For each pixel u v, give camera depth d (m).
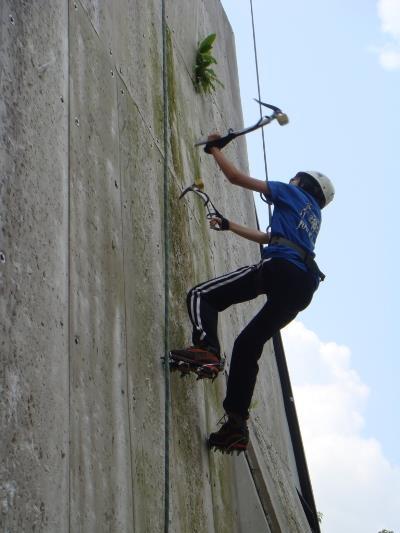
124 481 3.63
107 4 4.75
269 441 6.77
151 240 4.70
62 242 3.48
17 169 3.18
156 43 5.76
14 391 2.87
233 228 4.80
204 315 4.31
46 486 2.94
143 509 3.79
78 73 4.05
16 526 2.71
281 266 4.28
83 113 4.02
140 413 3.99
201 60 6.78
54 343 3.22
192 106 6.48
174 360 4.27
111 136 4.38
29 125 3.36
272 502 5.70
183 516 4.29
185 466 4.47
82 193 3.81
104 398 3.61
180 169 5.68
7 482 2.72
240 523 5.35
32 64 3.49
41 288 3.20
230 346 6.14
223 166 4.43
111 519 3.42
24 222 3.16
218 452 5.16
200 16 7.41
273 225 4.42
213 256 6.17
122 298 4.06
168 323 4.64
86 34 4.29
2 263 2.95
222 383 5.60
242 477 5.50
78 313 3.51
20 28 3.44
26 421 2.90
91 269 3.75
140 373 4.10
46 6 3.77
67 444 3.17
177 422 4.50
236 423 4.52
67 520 3.05
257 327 4.35
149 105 5.25
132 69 5.04
